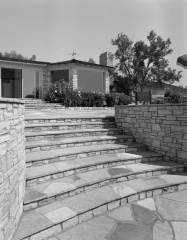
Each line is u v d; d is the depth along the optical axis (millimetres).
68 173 3869
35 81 15500
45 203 3068
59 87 13398
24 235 2381
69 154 4406
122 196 3381
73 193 3379
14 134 2607
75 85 15086
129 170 4254
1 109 2135
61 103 13086
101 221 2932
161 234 2650
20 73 14883
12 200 2412
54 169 3762
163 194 3822
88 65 15641
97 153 4863
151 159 4984
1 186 2098
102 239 2535
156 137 5316
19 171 2801
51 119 6145
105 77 17078
